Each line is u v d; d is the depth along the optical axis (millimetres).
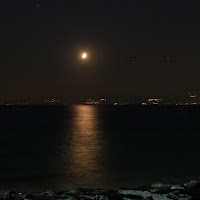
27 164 36406
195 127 102688
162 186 20812
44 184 25562
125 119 165250
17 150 49844
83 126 111438
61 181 26828
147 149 50250
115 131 88812
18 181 26750
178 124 118750
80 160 39438
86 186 24812
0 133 83312
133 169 32562
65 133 83062
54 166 34969
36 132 86375
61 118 181250
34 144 58250
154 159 39625
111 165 35375
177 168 32781
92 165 35531
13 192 18984
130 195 17766
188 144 56719
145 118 175875
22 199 17281
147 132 84688
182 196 16953
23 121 148250
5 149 51000
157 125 113688
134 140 64938
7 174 30188
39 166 34969
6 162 37969
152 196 17406
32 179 27609
